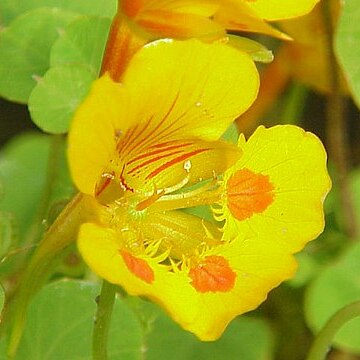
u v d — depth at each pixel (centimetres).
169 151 27
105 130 25
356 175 40
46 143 41
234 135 30
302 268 38
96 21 30
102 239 26
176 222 28
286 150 28
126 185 28
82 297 30
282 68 38
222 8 27
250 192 28
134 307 32
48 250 27
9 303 30
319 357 31
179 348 35
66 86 30
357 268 36
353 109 45
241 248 27
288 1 28
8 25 32
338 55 33
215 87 26
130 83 25
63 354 30
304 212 27
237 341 35
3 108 46
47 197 34
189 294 26
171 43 25
